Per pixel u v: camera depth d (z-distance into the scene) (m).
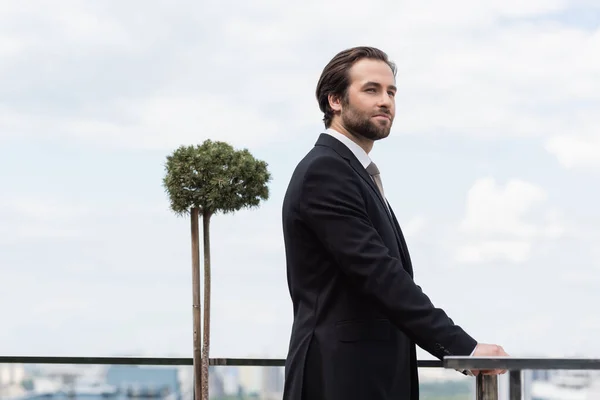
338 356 2.00
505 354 1.88
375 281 1.98
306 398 2.02
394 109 2.20
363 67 2.17
